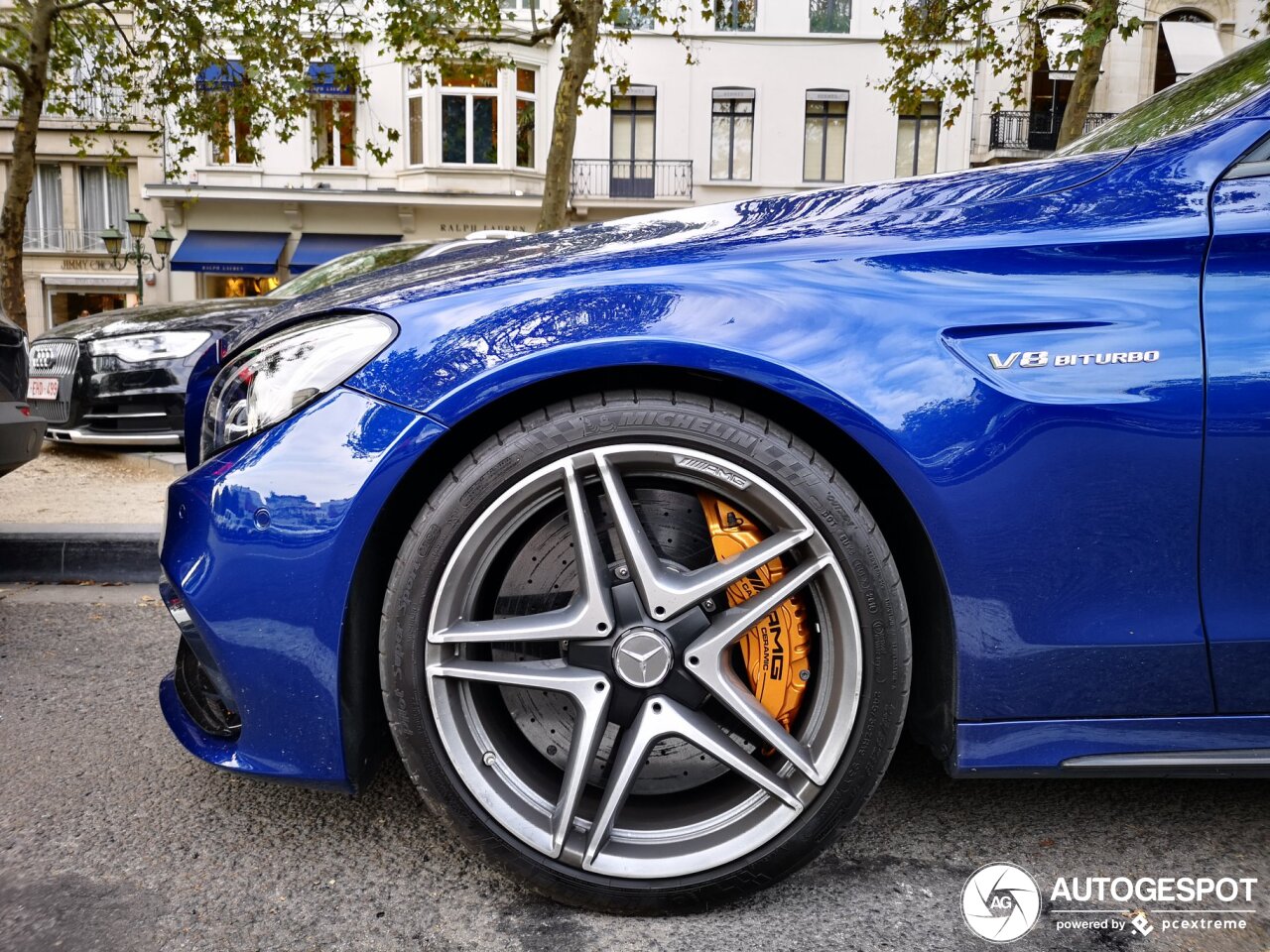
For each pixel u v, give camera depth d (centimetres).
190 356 575
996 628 129
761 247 140
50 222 2272
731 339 128
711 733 131
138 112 2158
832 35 2070
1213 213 131
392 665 131
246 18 1141
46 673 248
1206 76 176
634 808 140
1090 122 2069
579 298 133
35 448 322
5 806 171
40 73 1083
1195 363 126
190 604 133
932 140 2108
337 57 1139
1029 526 127
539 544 142
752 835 133
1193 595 128
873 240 138
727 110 2119
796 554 134
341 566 131
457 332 132
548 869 132
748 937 130
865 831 160
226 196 2136
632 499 141
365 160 2136
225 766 138
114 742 201
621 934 131
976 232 136
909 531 140
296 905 138
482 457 131
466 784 132
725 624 131
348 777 136
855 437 127
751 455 129
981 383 127
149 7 1196
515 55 2038
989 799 172
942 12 1194
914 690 147
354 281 172
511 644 142
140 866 150
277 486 131
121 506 448
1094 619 129
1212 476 126
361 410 131
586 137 2109
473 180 2091
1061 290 130
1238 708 131
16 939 129
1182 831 159
